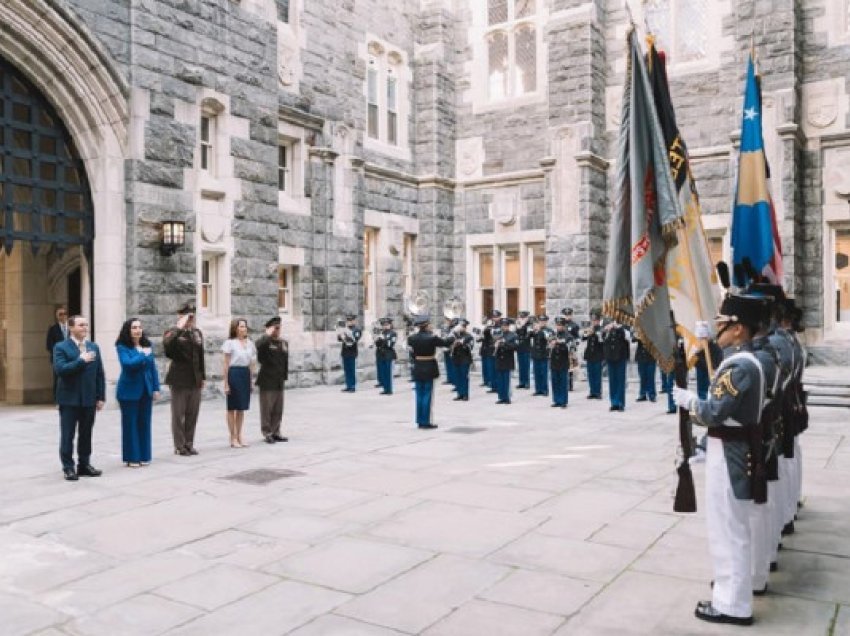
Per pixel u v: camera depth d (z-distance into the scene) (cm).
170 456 988
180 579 536
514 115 2341
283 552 595
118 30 1430
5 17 1256
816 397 1530
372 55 2242
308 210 1977
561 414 1434
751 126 830
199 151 1588
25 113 1442
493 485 820
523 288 2327
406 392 1841
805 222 1947
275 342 1092
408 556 583
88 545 615
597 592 508
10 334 1630
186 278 1547
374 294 2248
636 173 557
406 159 2344
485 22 2398
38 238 1355
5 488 811
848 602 490
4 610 483
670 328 553
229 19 1667
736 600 453
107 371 1417
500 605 486
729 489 455
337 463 942
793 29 1875
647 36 591
